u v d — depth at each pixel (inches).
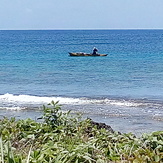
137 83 1285.7
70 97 971.9
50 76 1540.4
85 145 244.5
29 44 4845.0
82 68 1904.5
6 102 873.5
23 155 229.6
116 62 2249.0
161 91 1082.7
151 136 277.9
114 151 256.5
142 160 238.4
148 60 2373.3
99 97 973.2
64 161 209.2
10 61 2391.7
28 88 1168.8
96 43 5103.3
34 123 314.2
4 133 285.0
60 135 285.0
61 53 3117.6
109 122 653.9
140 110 772.6
